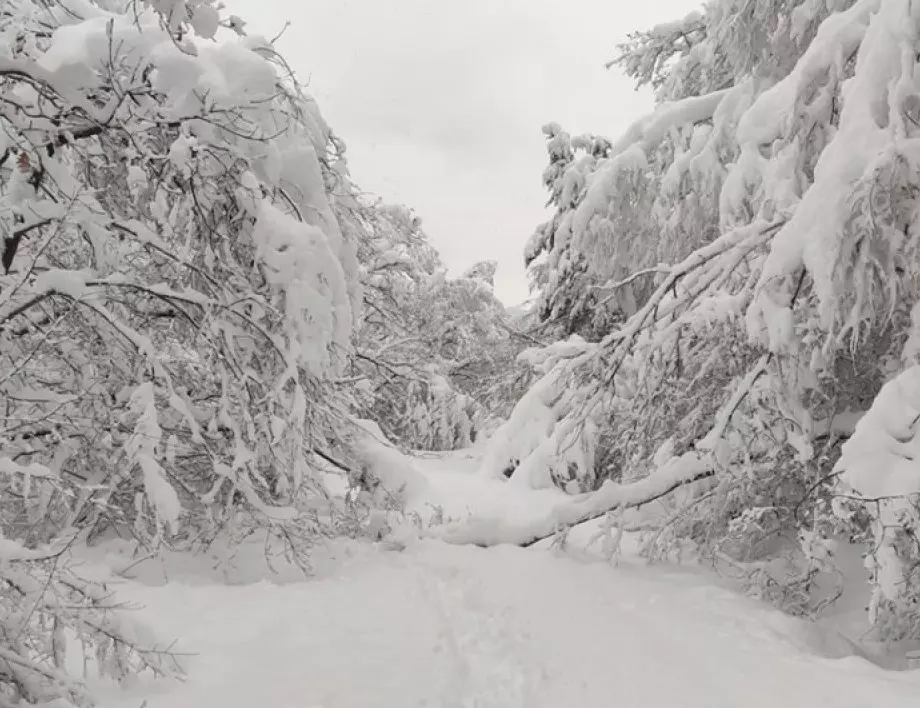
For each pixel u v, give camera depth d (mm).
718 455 6781
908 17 5156
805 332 6273
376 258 13500
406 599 5457
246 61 6277
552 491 11289
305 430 6898
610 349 8242
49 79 4895
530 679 3877
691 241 9703
